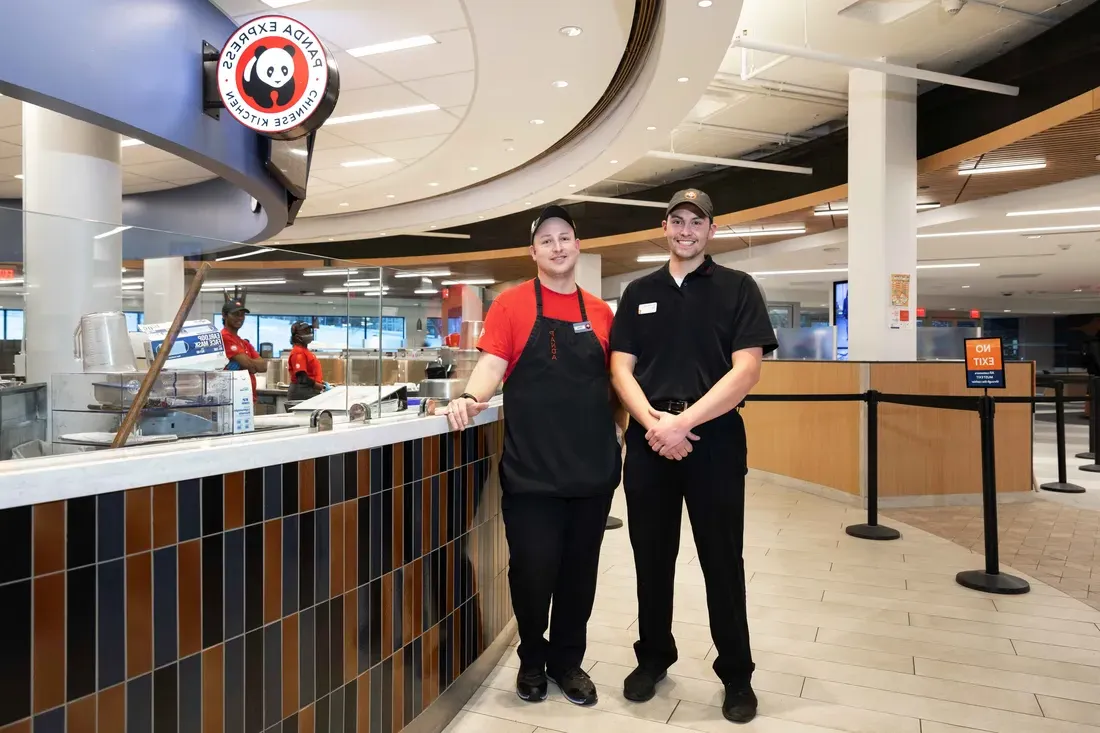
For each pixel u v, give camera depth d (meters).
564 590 2.38
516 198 10.26
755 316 2.23
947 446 5.55
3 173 8.53
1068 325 24.36
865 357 7.00
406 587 2.00
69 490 1.15
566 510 2.31
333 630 1.70
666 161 10.56
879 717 2.23
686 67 5.30
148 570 1.28
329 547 1.69
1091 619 3.09
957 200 9.20
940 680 2.50
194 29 4.20
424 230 12.52
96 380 1.51
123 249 1.64
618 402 2.51
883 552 4.20
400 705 1.97
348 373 2.08
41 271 1.56
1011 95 6.55
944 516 5.20
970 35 6.57
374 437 1.84
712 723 2.20
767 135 9.53
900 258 6.94
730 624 2.23
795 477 6.37
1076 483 6.54
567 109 6.96
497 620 2.72
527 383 2.27
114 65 3.57
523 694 2.36
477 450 2.51
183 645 1.34
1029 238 10.77
